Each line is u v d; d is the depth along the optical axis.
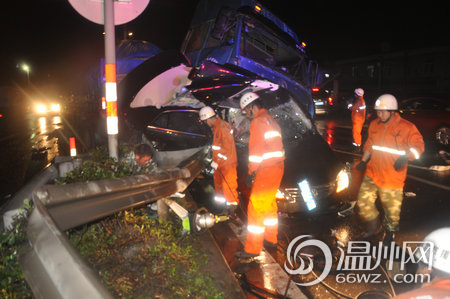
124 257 3.03
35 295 1.90
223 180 5.21
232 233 4.89
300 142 6.24
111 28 3.69
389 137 4.29
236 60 9.96
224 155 5.21
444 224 5.06
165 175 3.74
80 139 12.22
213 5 10.91
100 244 3.02
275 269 3.92
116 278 2.73
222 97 6.80
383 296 3.42
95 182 2.64
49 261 1.90
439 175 7.64
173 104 8.16
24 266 2.08
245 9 10.06
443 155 9.11
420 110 10.45
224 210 5.44
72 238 2.80
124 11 3.78
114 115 3.84
